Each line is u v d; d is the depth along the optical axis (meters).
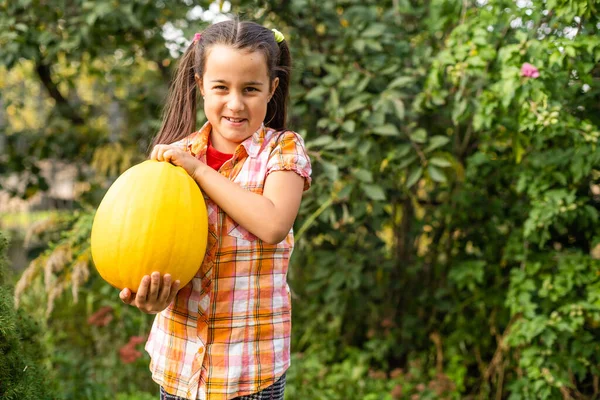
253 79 1.75
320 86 3.59
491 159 3.79
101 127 5.57
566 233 3.56
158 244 1.68
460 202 3.96
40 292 3.92
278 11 3.88
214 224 1.81
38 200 6.49
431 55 3.95
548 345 3.22
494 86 3.07
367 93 3.54
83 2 3.97
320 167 3.58
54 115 5.48
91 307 4.21
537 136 3.24
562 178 3.21
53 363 3.66
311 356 4.20
